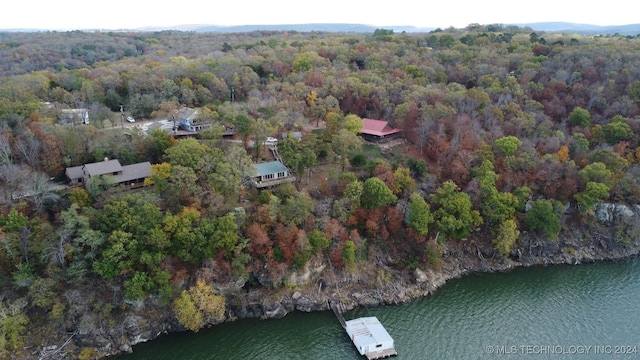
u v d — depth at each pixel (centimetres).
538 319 9250
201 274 9044
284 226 9675
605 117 14050
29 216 8862
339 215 10344
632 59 16375
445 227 10556
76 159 10544
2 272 8162
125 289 8469
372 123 14212
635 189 11812
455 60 18175
